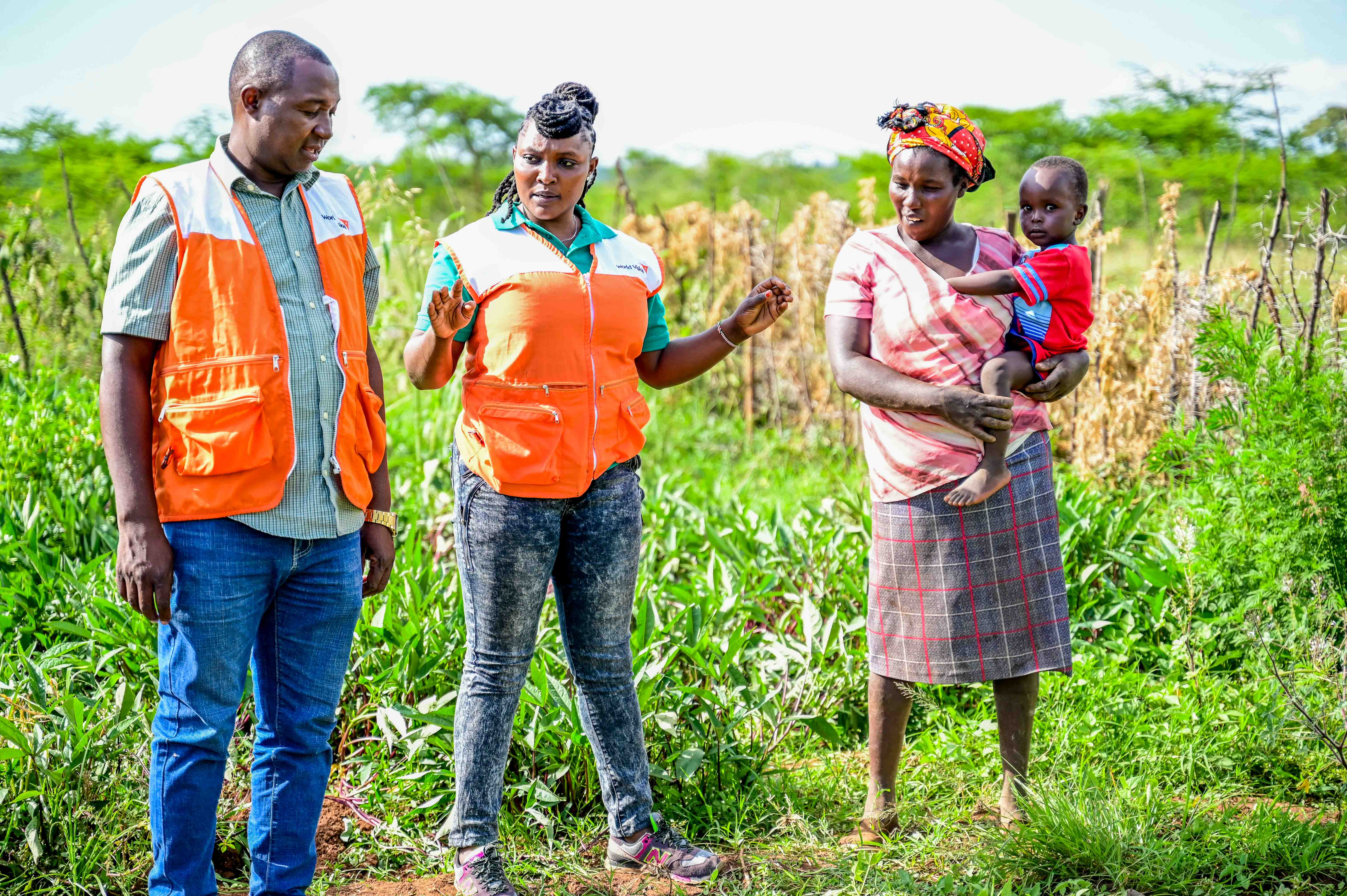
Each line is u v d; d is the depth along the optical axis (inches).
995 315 121.8
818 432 308.3
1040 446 125.9
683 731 137.5
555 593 118.0
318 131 98.0
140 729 128.5
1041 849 116.0
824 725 141.1
